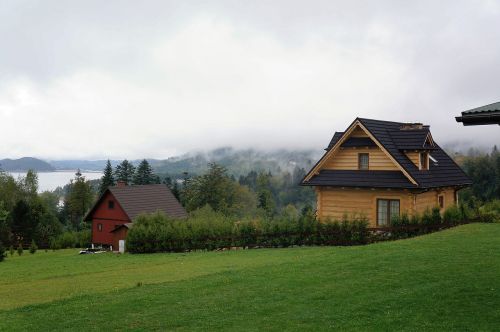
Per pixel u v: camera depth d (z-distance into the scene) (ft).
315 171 95.40
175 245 97.71
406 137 90.58
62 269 79.92
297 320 34.01
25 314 40.83
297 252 73.41
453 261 46.65
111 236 163.32
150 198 166.50
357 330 30.96
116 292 46.21
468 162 247.50
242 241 90.63
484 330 29.25
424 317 32.32
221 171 280.72
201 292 43.52
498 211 82.84
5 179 309.22
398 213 86.63
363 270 46.60
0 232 195.21
